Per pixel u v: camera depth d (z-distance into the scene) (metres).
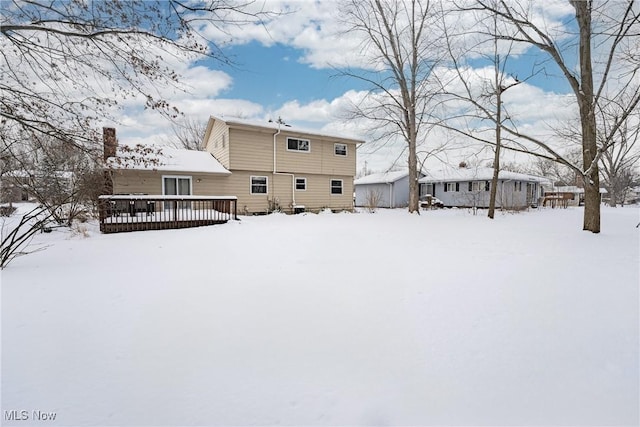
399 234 7.57
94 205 9.52
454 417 1.61
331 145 18.19
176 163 14.08
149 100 5.48
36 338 2.32
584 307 2.85
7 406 1.64
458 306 2.94
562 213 15.97
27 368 1.96
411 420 1.59
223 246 6.14
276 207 16.05
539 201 25.98
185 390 1.79
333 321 2.66
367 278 3.83
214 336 2.40
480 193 21.84
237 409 1.65
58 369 1.96
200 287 3.50
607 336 2.36
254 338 2.38
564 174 30.75
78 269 4.29
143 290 3.39
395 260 4.77
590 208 7.39
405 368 2.02
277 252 5.47
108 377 1.89
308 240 6.71
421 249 5.64
